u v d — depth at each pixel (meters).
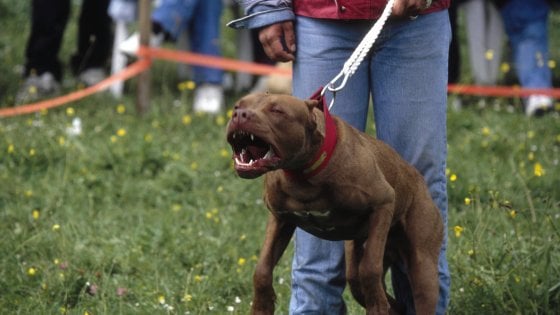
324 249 7.96
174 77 18.80
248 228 11.39
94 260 10.38
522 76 17.22
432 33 7.71
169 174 13.18
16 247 10.61
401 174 7.30
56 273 9.93
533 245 9.48
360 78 7.76
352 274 7.53
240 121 6.12
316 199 6.66
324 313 8.07
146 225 11.30
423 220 7.47
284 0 7.70
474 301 8.81
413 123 7.77
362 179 6.66
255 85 18.95
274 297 6.99
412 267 7.49
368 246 6.76
